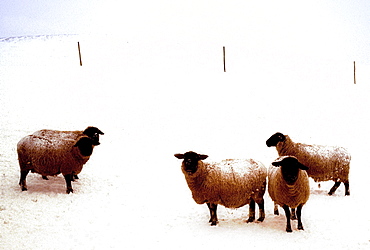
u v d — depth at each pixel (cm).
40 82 2847
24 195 1266
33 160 1262
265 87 2938
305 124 2188
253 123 2173
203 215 1175
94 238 1021
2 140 1798
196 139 1936
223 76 3231
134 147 1814
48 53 4044
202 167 1034
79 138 1271
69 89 2697
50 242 995
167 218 1154
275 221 1109
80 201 1255
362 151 1831
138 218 1152
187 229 1069
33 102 2400
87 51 4216
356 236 1013
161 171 1565
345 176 1311
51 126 2014
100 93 2631
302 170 1010
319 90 2962
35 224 1088
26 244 983
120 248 968
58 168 1267
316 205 1236
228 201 1050
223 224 1093
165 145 1855
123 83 2892
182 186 1426
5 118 2106
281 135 1317
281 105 2508
